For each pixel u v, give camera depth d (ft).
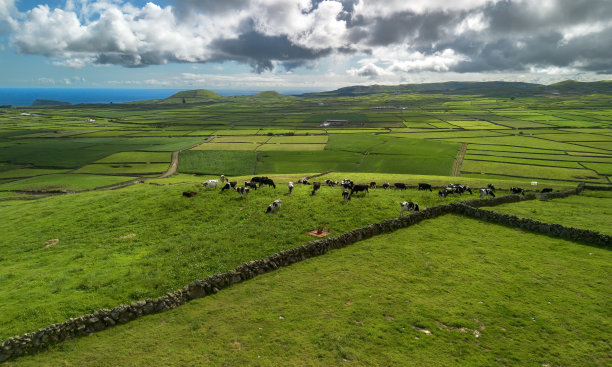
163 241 87.56
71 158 457.27
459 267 65.16
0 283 68.69
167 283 64.03
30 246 92.73
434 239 81.51
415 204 103.45
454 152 450.30
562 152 447.42
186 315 53.16
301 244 81.05
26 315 53.21
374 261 69.21
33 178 350.02
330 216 99.91
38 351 45.47
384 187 170.09
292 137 650.84
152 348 45.42
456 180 216.74
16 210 136.46
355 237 81.10
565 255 70.54
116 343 47.03
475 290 56.08
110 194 146.82
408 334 45.24
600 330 44.93
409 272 63.57
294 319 50.11
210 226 96.73
